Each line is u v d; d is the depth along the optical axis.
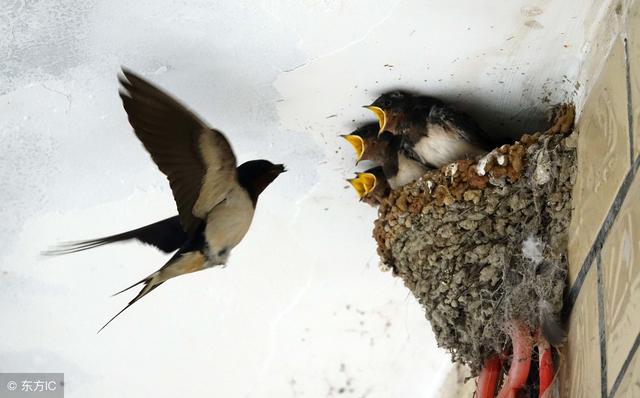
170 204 8.16
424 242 7.57
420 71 7.30
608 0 6.39
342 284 8.80
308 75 7.31
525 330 6.70
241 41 7.01
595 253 5.85
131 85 4.88
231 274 8.70
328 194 8.35
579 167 6.54
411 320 8.89
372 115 7.82
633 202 5.26
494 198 7.28
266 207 8.41
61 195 8.03
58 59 7.05
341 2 6.67
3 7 6.64
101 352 8.98
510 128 7.75
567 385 6.10
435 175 7.64
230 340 8.99
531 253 6.85
